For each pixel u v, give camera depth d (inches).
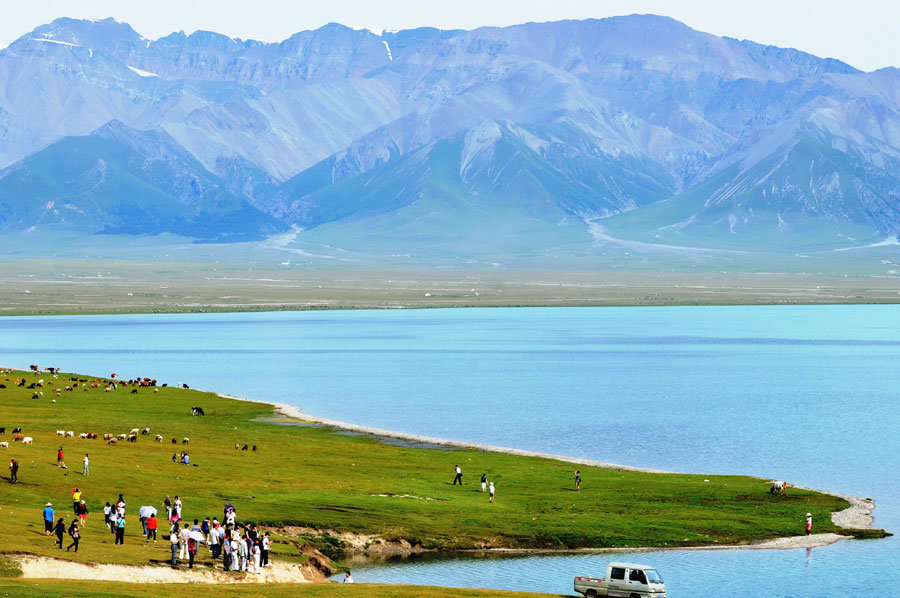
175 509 5861.2
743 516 7396.7
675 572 6151.6
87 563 5036.9
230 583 5236.2
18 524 5629.9
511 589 5743.1
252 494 7298.2
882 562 6358.3
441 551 6496.1
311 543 6378.0
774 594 5738.2
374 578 5905.5
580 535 6820.9
